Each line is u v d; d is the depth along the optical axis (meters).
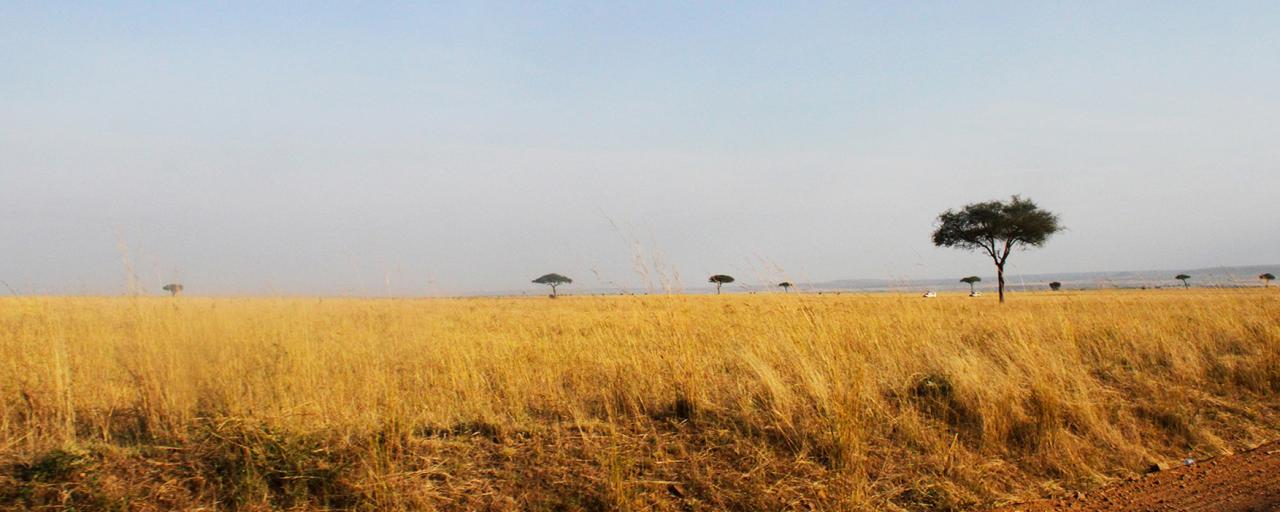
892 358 8.34
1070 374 7.61
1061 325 10.94
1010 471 5.66
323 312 10.99
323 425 5.49
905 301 14.11
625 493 4.79
